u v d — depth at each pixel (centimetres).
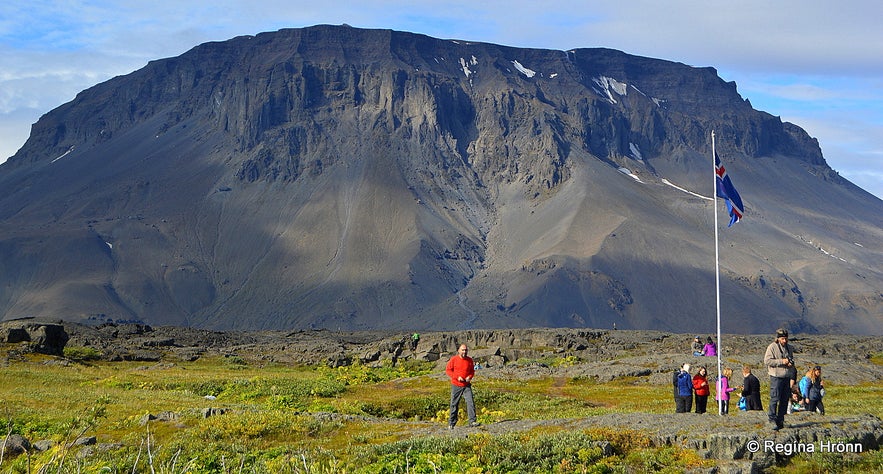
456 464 2658
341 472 2694
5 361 7344
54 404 4719
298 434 3481
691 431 2797
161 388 6141
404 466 2681
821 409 3700
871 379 6888
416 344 11231
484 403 5297
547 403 5303
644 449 2725
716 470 2564
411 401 4919
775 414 2772
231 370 8794
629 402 5566
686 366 3912
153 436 3466
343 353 11119
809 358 8050
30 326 8569
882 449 2758
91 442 3459
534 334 11256
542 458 2700
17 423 3941
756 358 7644
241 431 3506
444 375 7031
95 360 8875
